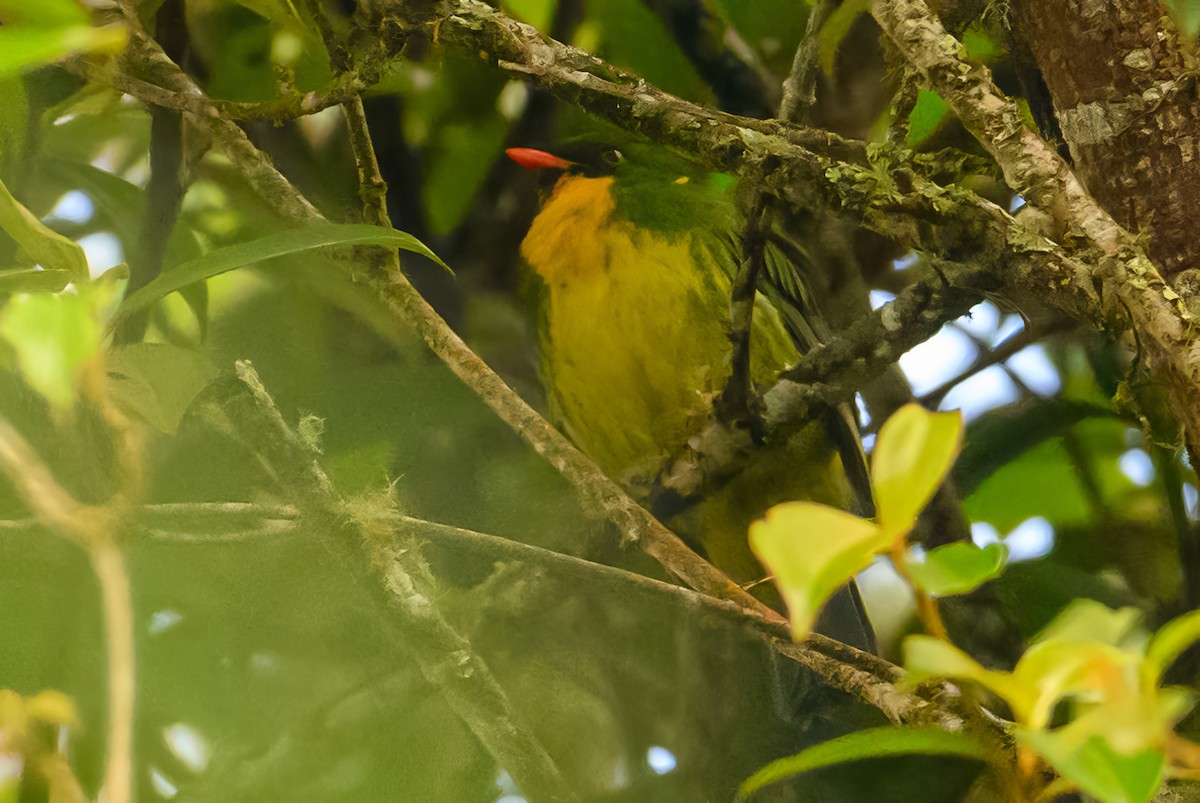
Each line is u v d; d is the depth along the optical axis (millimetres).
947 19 4574
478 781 4371
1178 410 3373
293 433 4375
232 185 5938
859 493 6246
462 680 4102
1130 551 5699
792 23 6129
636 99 4312
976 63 3629
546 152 6926
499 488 5664
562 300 6598
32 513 3713
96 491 3629
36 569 3723
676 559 4125
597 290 6508
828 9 4578
